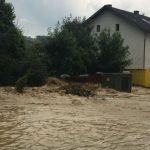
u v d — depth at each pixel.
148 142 15.09
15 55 39.47
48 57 43.28
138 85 49.19
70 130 17.11
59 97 30.16
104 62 46.97
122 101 30.31
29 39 47.72
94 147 14.03
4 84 37.16
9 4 40.34
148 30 51.25
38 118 20.22
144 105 28.61
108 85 38.72
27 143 14.38
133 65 52.41
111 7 53.47
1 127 17.52
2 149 13.42
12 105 25.44
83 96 31.78
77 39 46.56
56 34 43.59
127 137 15.98
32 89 33.88
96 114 22.70
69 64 43.47
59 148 13.71
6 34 38.44
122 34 53.03
